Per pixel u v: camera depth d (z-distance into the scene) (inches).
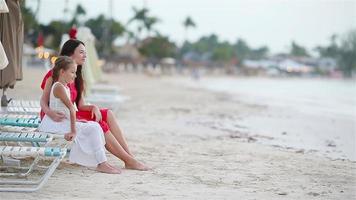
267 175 283.0
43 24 2261.3
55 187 235.1
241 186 253.8
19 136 242.4
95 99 523.5
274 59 5674.2
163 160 315.3
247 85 2289.6
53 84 264.7
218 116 673.6
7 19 313.7
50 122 261.6
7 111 321.4
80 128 262.4
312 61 5457.7
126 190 234.5
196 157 331.9
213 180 264.1
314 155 369.7
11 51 316.2
